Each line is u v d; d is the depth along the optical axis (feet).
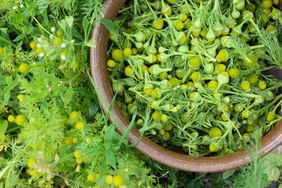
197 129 1.23
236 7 1.15
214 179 1.39
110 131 1.13
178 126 1.21
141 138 1.16
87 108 1.26
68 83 1.21
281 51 1.18
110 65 1.17
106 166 1.16
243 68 1.18
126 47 1.18
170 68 1.15
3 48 1.21
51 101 1.19
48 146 1.18
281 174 1.38
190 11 1.14
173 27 1.14
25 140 1.23
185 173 1.38
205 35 1.15
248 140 1.22
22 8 1.21
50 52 1.11
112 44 1.19
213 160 1.16
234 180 1.31
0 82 1.20
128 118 1.23
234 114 1.21
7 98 1.17
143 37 1.15
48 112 1.17
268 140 1.16
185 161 1.16
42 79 1.12
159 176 1.37
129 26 1.21
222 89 1.16
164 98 1.17
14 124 1.31
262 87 1.19
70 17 1.10
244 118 1.21
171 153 1.16
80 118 1.19
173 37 1.15
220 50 1.15
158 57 1.16
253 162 1.20
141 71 1.17
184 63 1.15
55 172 1.24
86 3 1.15
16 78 1.19
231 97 1.18
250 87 1.19
